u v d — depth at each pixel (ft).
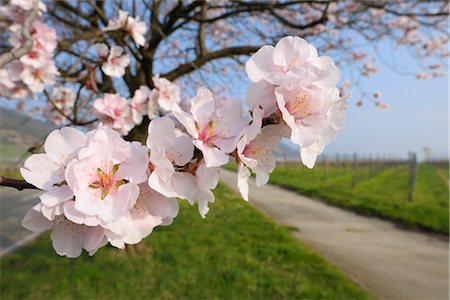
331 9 16.80
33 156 2.87
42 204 2.66
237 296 13.17
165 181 2.75
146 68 13.64
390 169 90.17
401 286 15.16
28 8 7.60
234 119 2.97
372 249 20.53
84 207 2.58
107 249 17.89
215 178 2.82
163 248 18.28
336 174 64.28
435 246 21.38
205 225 23.72
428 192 44.27
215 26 19.39
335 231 24.81
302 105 2.85
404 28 18.57
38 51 7.97
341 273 16.06
